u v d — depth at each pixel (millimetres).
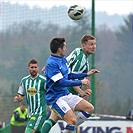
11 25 43812
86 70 24562
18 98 28828
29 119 28766
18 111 41781
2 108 42312
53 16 39812
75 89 24031
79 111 23453
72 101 23203
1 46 70312
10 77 45406
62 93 23031
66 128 22703
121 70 120875
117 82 120125
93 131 32281
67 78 23000
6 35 72938
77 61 24203
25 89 28656
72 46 33562
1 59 62094
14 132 38469
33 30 71250
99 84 36844
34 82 28438
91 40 24266
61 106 22781
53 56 22672
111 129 32344
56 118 24062
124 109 102375
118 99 109312
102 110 50688
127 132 32375
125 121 32344
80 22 39594
